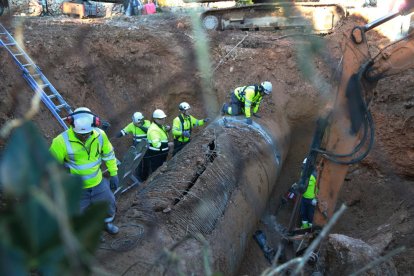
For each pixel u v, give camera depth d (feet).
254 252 21.98
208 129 24.82
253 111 28.27
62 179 3.16
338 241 18.98
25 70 28.45
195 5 49.93
